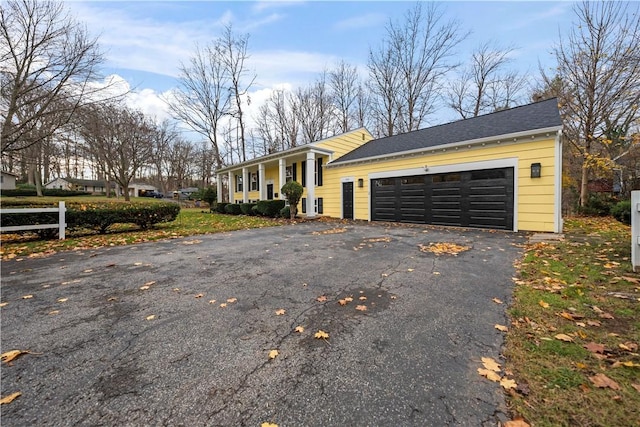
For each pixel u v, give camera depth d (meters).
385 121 22.69
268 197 18.75
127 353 2.08
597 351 1.97
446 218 9.47
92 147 18.16
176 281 3.75
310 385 1.72
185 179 49.62
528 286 3.32
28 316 2.71
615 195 13.36
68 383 1.75
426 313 2.70
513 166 7.95
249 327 2.47
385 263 4.56
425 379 1.76
